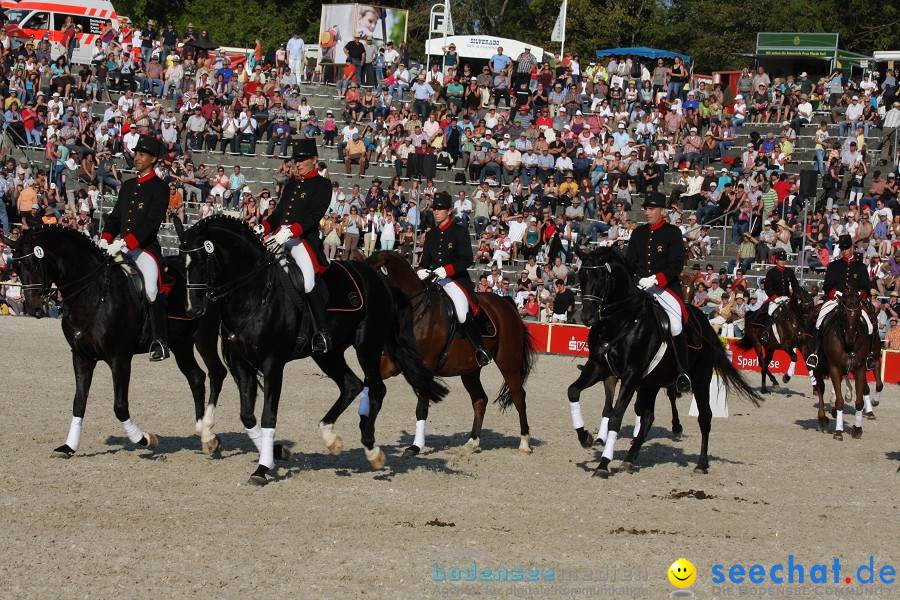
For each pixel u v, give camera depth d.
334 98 42.72
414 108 40.78
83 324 12.20
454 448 14.65
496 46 47.97
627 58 49.44
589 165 37.62
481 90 42.59
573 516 10.84
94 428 14.47
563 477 12.90
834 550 10.05
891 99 41.00
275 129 38.69
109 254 12.23
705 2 62.78
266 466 11.62
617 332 12.89
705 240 34.34
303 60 46.56
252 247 11.63
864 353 17.69
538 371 25.47
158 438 14.02
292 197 12.16
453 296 13.82
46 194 33.09
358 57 43.53
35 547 8.86
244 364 11.87
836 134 40.69
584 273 12.73
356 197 34.97
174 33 42.97
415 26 63.09
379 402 12.66
